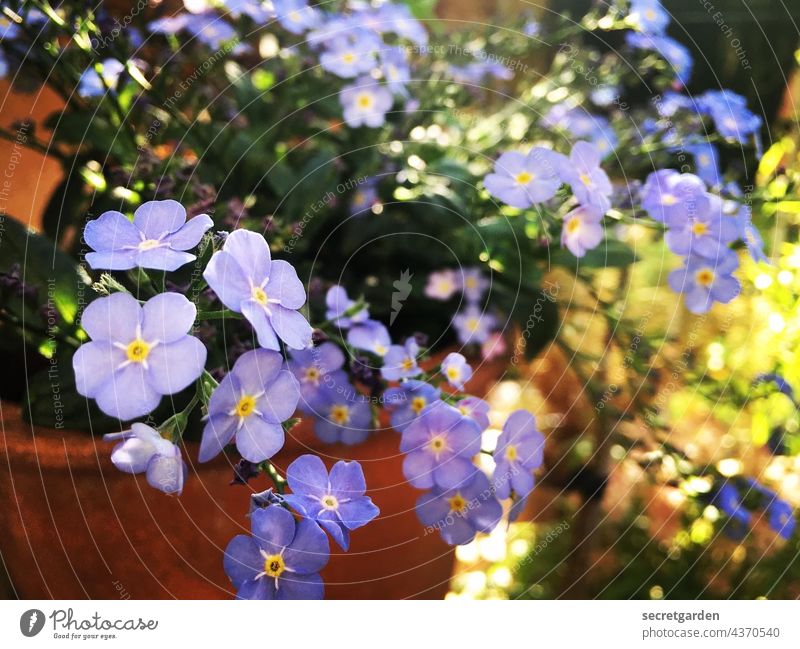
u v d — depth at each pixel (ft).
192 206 0.31
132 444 0.21
